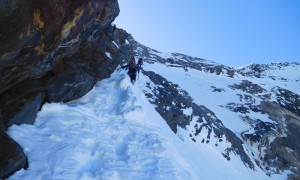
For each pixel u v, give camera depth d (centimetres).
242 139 3359
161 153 1428
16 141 1120
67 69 1470
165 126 2014
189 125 2603
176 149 1656
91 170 1191
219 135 2809
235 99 4334
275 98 5522
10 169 1000
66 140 1243
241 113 3972
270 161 3344
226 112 3862
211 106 3825
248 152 3206
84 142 1296
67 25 1067
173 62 5775
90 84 1664
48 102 1391
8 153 1012
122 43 2227
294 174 3331
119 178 1188
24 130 1188
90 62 1759
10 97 1170
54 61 1216
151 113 1922
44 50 1048
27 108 1206
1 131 1084
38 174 1055
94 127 1439
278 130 3856
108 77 1977
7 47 883
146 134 1559
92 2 1151
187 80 4578
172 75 4534
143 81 2819
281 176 3241
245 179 2480
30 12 868
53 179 1056
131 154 1352
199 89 4362
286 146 3634
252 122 3816
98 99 1698
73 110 1477
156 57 5697
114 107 1714
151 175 1253
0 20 809
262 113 4138
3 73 1000
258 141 3447
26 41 923
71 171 1110
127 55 2261
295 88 8419
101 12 1437
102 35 1858
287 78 9431
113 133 1475
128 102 1755
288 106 5312
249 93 4988
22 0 820
